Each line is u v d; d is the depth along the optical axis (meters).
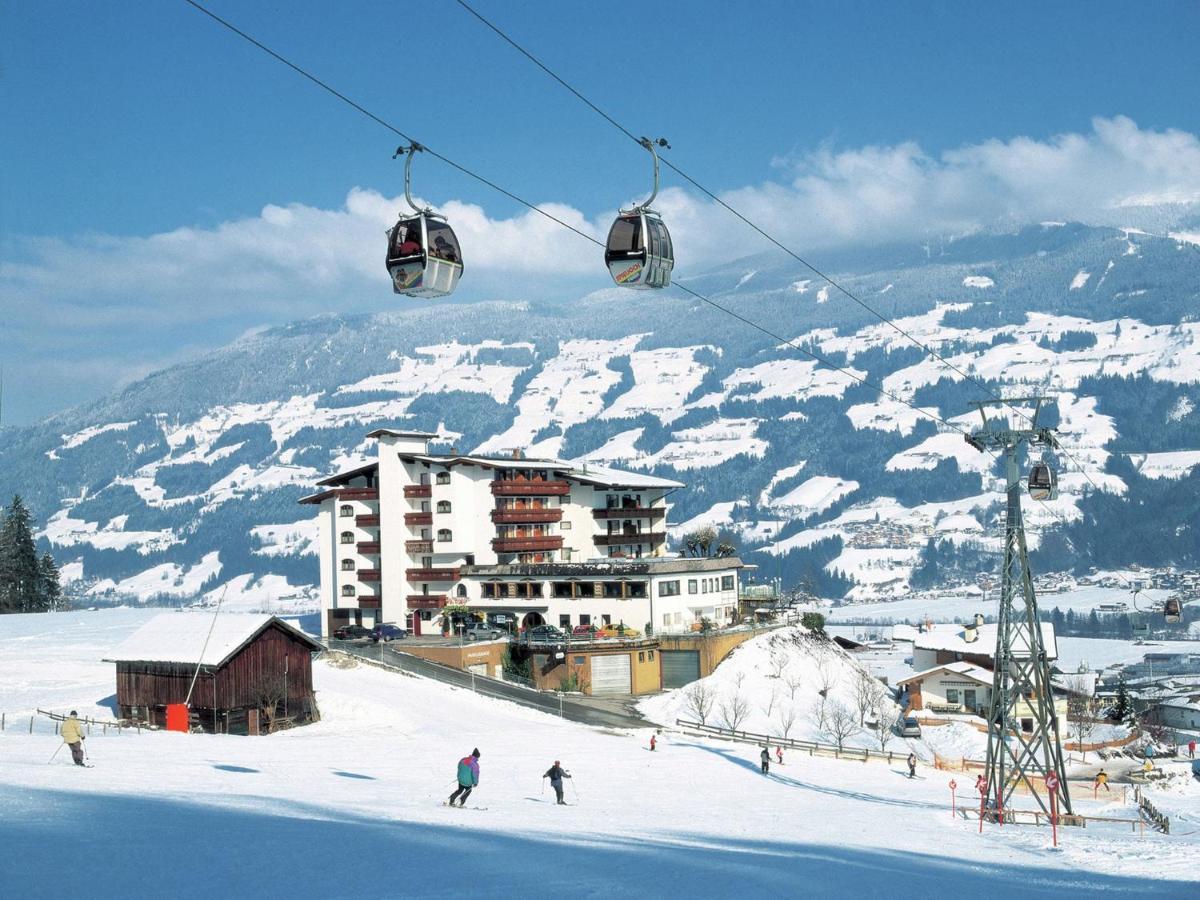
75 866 29.77
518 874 34.00
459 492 130.25
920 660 146.00
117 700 86.88
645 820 53.31
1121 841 58.69
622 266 37.97
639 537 146.50
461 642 115.38
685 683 115.94
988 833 61.16
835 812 64.69
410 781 62.53
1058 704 130.50
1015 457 70.06
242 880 29.86
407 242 36.50
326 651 111.31
